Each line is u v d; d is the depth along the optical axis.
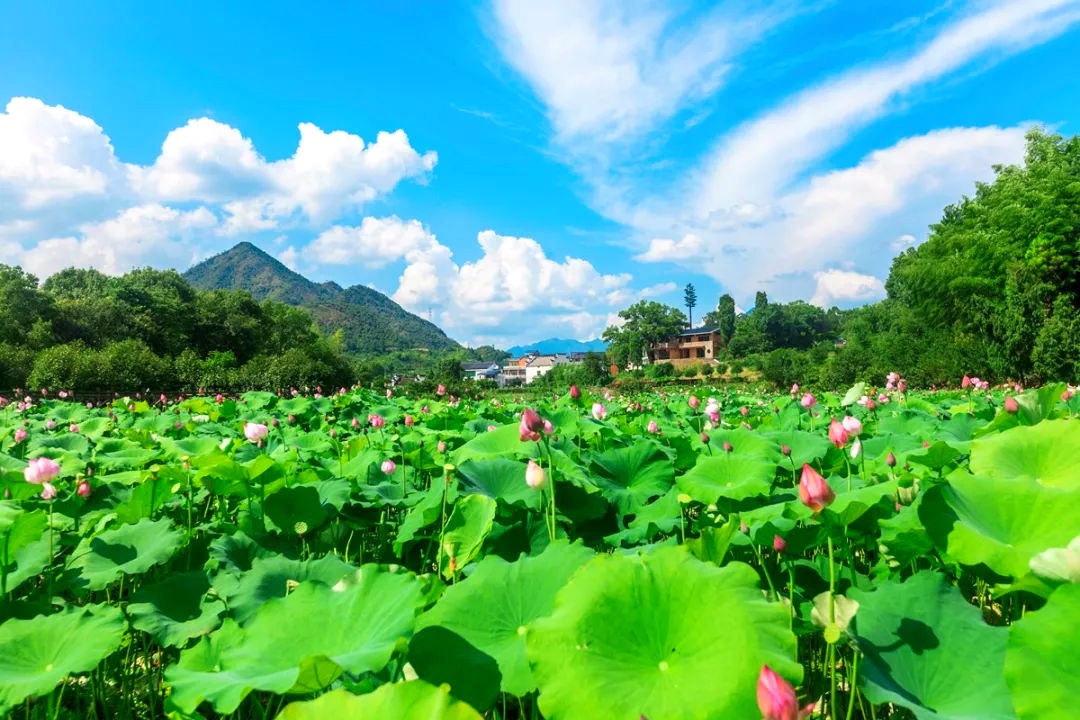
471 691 1.79
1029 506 2.33
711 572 1.81
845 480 3.67
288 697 1.96
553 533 3.03
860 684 1.71
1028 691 1.45
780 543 2.22
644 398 15.39
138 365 27.41
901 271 43.41
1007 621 2.60
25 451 6.19
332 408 10.87
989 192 45.47
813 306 131.25
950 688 1.77
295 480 4.02
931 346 32.91
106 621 2.23
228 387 30.06
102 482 4.17
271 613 2.04
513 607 2.08
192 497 4.24
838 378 36.44
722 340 114.44
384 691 1.39
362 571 2.17
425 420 8.08
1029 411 4.05
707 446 4.60
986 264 38.06
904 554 2.60
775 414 8.78
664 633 1.71
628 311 113.00
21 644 2.15
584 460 4.79
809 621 2.28
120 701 2.62
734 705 1.49
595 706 1.55
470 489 3.53
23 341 41.94
